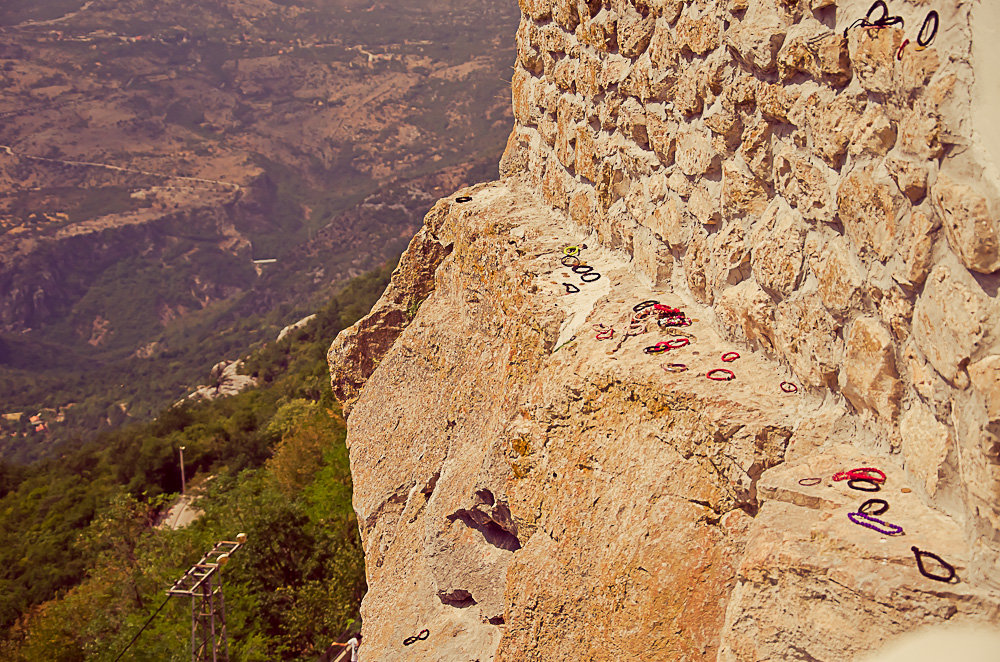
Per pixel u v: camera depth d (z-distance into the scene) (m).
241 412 79.81
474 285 6.71
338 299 130.62
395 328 8.50
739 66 3.48
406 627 5.72
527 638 3.94
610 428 3.89
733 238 3.72
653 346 3.97
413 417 7.04
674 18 4.13
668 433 3.55
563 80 6.15
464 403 6.10
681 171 4.27
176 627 24.20
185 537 30.22
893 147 2.46
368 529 6.98
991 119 1.96
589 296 4.97
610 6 5.08
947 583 2.11
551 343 4.83
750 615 2.54
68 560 56.59
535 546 4.11
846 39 2.65
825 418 3.03
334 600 24.05
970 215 1.99
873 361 2.68
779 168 3.27
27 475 92.44
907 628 2.15
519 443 4.51
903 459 2.62
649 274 4.80
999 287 1.97
